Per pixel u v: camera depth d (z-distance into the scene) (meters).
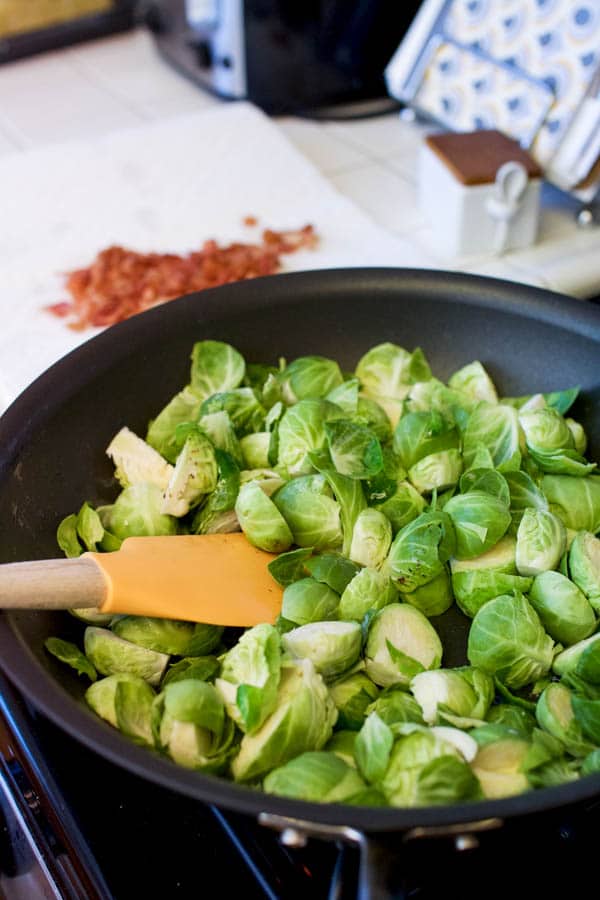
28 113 1.12
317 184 0.94
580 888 0.53
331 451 0.64
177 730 0.53
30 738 0.57
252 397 0.68
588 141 0.83
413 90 0.95
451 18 0.92
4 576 0.54
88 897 0.53
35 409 0.62
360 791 0.51
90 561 0.57
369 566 0.62
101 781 0.56
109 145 0.99
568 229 0.88
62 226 0.89
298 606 0.59
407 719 0.55
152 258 0.84
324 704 0.55
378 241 0.86
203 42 1.11
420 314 0.71
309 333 0.72
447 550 0.62
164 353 0.68
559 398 0.68
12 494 0.59
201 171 0.96
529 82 0.87
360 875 0.45
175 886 0.53
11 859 0.59
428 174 0.87
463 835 0.46
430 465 0.66
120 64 1.23
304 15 1.02
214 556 0.62
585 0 0.83
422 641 0.59
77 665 0.57
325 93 1.09
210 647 0.60
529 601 0.61
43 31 1.26
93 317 0.79
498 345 0.71
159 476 0.66
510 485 0.65
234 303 0.70
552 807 0.46
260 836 0.54
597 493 0.65
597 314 0.68
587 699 0.56
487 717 0.57
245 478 0.66
